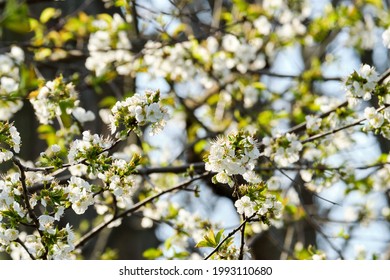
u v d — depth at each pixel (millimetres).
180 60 6621
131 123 3668
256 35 6914
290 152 4836
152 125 3711
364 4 8211
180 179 6621
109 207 5613
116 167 3812
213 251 3902
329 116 5203
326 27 7617
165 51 6582
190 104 7953
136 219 10469
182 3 6992
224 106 7441
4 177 3830
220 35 6992
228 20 7273
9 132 3799
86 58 6875
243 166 3629
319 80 7543
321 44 8703
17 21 4371
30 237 3848
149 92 3689
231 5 9281
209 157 3650
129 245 10492
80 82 6555
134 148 6691
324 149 5824
